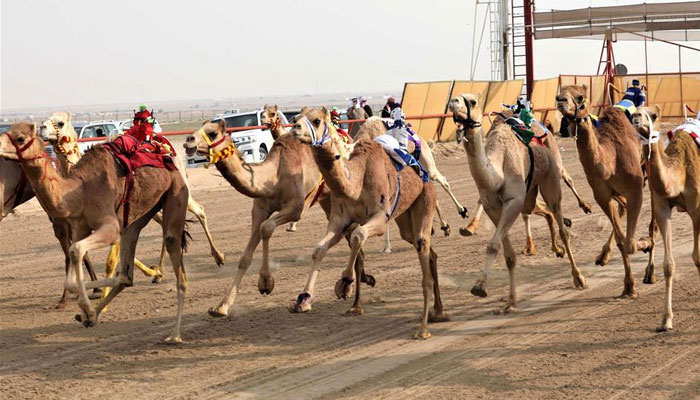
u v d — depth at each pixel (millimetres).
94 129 28375
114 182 9148
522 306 10484
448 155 33219
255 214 10203
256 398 7379
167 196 9734
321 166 8516
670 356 8188
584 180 24188
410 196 9352
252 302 11125
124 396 7500
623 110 11344
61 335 9711
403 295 11273
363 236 8594
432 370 8023
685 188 9344
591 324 9477
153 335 9602
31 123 8289
